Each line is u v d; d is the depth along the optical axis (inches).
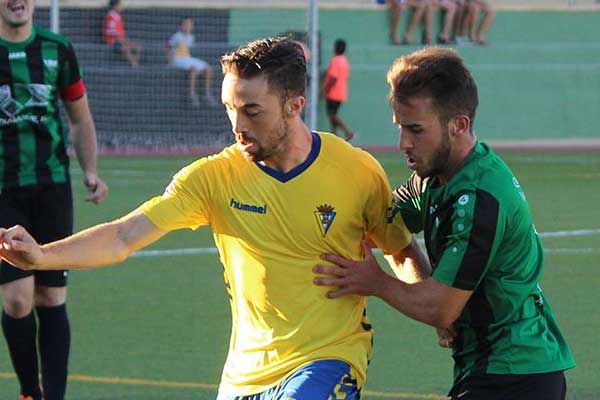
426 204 426.6
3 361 738.8
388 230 443.8
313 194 425.4
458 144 411.8
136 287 973.2
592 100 2630.4
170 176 1796.3
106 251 426.9
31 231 650.8
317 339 424.5
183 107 2257.6
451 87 403.5
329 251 427.8
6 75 637.3
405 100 404.2
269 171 427.8
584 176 1872.5
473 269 406.9
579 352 760.3
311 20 2030.0
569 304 909.8
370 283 422.3
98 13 2192.4
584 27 2610.7
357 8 2443.4
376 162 440.5
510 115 2573.8
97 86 2198.6
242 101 408.2
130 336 799.1
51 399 632.4
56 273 638.5
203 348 767.1
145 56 2231.8
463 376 424.8
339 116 2458.2
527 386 414.3
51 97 650.8
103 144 2209.6
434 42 2506.2
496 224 405.4
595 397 656.4
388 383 684.1
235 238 432.1
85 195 1556.3
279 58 409.4
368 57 2463.1
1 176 639.1
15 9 634.8
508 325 416.8
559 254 1139.9
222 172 434.3
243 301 435.2
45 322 644.7
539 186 1718.8
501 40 2559.1
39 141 647.1
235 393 432.8
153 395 655.1
